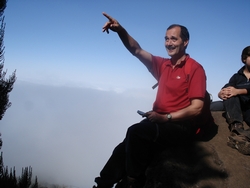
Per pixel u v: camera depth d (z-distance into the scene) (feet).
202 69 9.74
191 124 10.09
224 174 9.64
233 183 9.39
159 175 9.52
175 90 9.74
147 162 9.91
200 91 9.32
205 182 9.32
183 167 9.73
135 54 10.84
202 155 10.25
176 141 10.00
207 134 11.69
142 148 9.30
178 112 9.36
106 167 9.95
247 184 9.39
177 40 9.90
